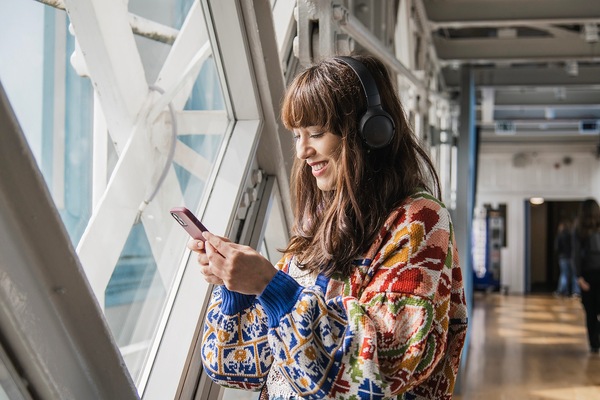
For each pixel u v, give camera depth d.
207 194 2.00
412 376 1.11
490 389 5.73
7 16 1.64
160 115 2.05
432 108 6.62
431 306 1.12
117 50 1.86
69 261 1.09
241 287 1.16
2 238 1.00
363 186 1.23
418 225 1.18
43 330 1.10
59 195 1.85
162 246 2.13
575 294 14.60
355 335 1.09
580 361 7.07
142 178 2.01
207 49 2.17
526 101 9.83
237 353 1.32
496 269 15.44
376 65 1.31
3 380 1.09
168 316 1.75
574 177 14.79
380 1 3.26
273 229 2.39
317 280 1.24
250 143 2.07
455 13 5.60
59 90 1.82
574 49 6.76
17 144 0.96
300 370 1.09
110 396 1.26
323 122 1.22
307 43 2.23
